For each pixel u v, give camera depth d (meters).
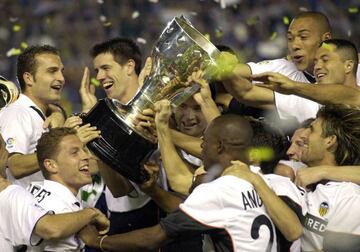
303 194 15.76
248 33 34.94
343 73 18.08
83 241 15.99
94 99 18.97
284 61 19.83
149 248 15.13
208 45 15.77
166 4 36.69
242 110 18.69
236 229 14.56
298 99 17.64
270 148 15.92
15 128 19.19
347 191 15.81
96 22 36.78
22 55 19.84
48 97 19.80
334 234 15.80
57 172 16.52
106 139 15.88
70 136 16.48
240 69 16.95
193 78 15.86
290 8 35.44
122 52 19.31
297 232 14.66
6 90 20.16
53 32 36.75
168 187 18.23
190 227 14.64
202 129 17.97
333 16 34.84
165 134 16.19
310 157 16.28
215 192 14.62
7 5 37.56
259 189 14.74
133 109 16.08
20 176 18.70
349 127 16.00
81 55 35.28
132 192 18.50
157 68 15.98
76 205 16.52
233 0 35.66
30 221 15.77
